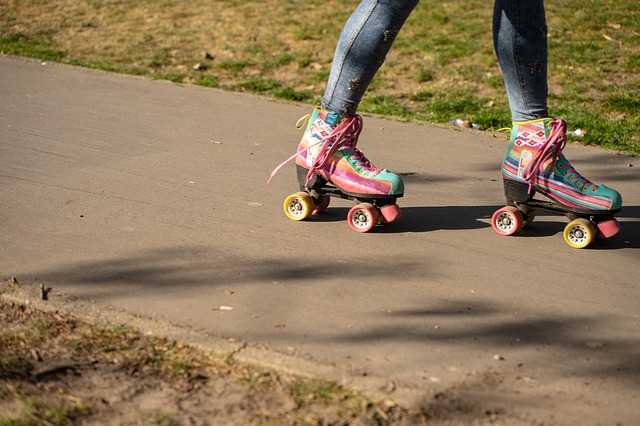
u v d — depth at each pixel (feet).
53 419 8.45
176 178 16.47
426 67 27.22
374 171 13.67
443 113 22.80
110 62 28.48
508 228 13.84
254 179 16.57
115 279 11.84
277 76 27.14
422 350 10.09
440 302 11.40
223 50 29.91
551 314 11.13
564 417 8.77
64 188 15.62
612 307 11.37
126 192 15.53
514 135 13.64
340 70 13.39
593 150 19.30
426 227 14.21
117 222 14.01
